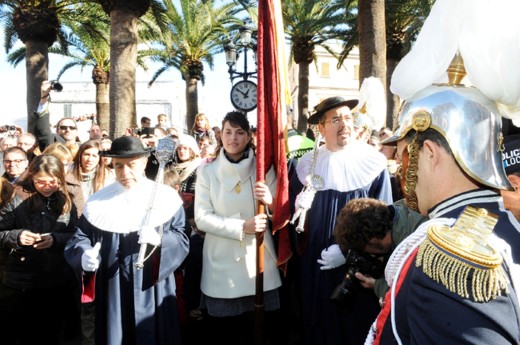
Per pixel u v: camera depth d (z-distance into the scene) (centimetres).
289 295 306
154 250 244
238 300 278
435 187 99
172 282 263
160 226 255
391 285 108
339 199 272
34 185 295
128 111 912
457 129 95
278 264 265
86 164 375
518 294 86
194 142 466
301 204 250
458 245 87
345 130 281
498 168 95
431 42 105
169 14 1530
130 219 258
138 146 265
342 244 210
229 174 280
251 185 280
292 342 323
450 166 96
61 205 299
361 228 200
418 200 105
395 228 203
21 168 402
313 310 266
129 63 912
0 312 289
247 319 301
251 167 283
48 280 295
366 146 292
